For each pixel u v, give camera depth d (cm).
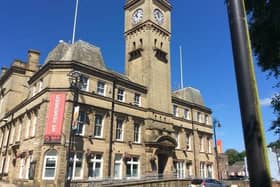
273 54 646
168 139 4159
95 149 3341
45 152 3031
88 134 3319
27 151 3428
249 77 378
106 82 3731
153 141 3919
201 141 5294
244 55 387
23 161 3531
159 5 4969
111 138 3550
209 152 5378
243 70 383
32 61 5178
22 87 4975
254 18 645
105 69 3962
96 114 3497
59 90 3253
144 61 4459
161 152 4056
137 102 4141
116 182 3100
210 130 5597
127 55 4806
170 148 4219
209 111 5712
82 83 3406
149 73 4347
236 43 398
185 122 4956
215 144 5412
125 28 5062
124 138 3728
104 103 3600
